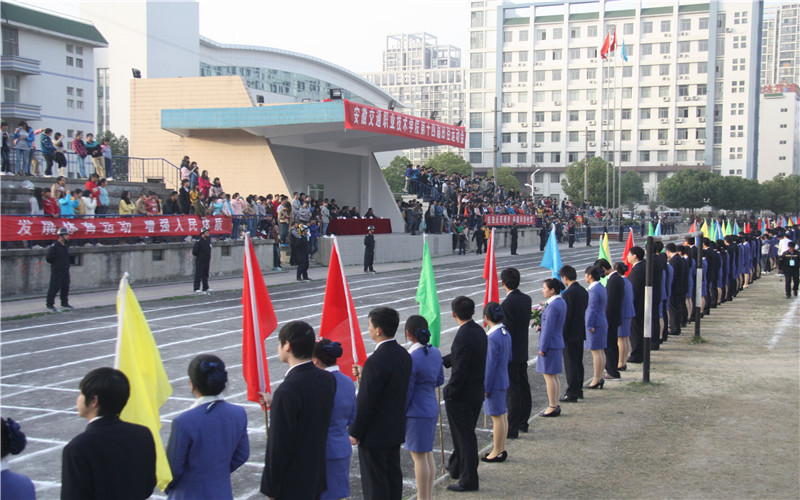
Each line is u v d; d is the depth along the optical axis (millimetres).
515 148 110812
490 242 9820
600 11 105125
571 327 10141
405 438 6207
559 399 10367
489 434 8859
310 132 32812
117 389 3729
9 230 18094
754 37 100500
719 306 21672
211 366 4348
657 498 6668
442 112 188625
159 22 70688
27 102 55594
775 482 7086
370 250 29141
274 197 33156
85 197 21281
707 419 9391
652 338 14266
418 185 45594
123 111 69500
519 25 109562
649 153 104125
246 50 82562
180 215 23531
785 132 126250
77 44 59656
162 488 4281
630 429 8938
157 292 20922
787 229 39562
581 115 107250
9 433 3443
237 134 33562
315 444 4629
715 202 88312
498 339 7457
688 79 102125
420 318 6336
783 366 12758
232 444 4418
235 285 23281
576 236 60062
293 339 4684
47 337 14031
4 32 53750
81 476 3547
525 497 6691
